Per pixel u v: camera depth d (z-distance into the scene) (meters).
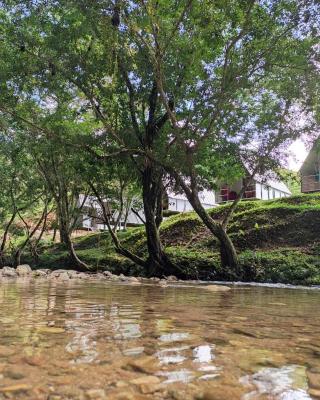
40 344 2.15
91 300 4.93
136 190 17.34
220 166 13.62
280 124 11.70
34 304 4.30
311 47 9.76
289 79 10.73
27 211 25.34
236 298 5.92
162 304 4.61
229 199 31.31
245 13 9.01
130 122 12.42
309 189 26.23
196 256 14.37
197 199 12.21
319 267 12.38
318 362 1.95
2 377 1.56
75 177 16.59
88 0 8.23
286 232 15.76
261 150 12.24
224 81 10.12
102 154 13.23
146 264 14.23
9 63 10.68
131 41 10.01
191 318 3.39
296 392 1.51
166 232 19.30
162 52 9.26
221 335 2.61
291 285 11.06
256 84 11.79
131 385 1.52
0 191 20.53
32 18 10.27
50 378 1.57
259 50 9.93
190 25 9.25
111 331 2.62
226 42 9.83
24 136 12.97
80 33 9.85
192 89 11.27
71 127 12.86
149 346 2.19
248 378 1.66
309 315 3.88
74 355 1.93
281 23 9.45
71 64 10.53
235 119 11.76
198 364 1.84
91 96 11.39
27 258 22.14
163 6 8.65
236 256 12.79
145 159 12.61
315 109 11.02
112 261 17.78
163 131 12.34
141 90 11.94
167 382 1.57
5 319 3.06
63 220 18.11
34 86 11.74
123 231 23.28
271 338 2.56
